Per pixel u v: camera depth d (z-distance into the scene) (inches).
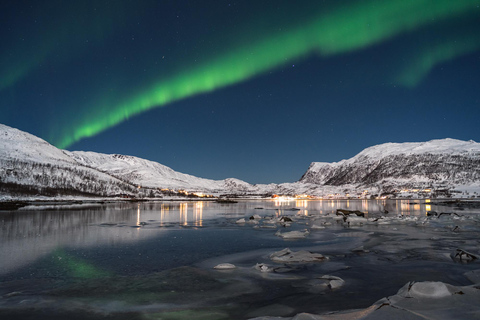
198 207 3174.2
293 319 267.0
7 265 530.3
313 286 409.4
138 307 338.0
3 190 4734.3
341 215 1689.2
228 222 1418.6
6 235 898.7
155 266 528.4
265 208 3083.2
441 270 492.1
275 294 380.5
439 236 904.3
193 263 554.6
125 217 1643.7
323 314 284.0
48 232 975.6
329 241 825.5
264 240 847.1
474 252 647.1
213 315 316.2
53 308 334.6
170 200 6358.3
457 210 2527.1
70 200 4739.2
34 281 435.2
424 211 2484.0
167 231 1042.7
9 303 349.1
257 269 503.2
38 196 4980.3
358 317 260.2
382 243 778.2
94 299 363.6
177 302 354.3
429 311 265.1
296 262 556.4
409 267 514.9
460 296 302.2
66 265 531.8
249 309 331.9
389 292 381.1
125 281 436.5
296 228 1168.8
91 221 1381.6
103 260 574.2
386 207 3316.9
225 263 531.8
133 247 717.9
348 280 437.7
